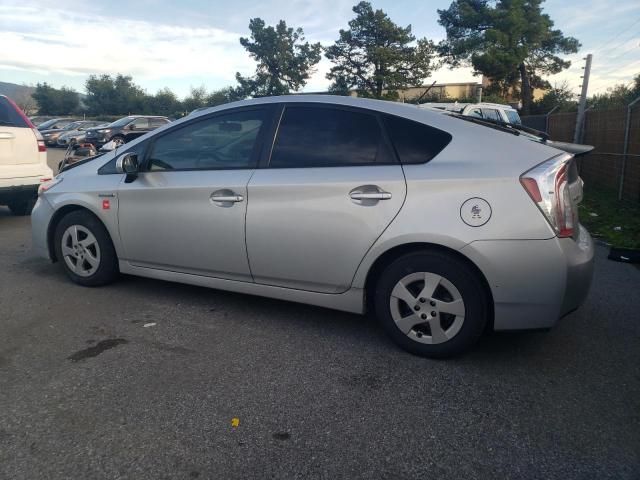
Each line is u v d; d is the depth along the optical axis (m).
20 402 2.80
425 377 3.13
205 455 2.39
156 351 3.43
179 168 4.10
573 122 14.84
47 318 3.96
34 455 2.37
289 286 3.73
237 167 3.85
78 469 2.29
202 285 4.10
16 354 3.36
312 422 2.66
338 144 3.57
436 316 3.27
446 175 3.18
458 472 2.31
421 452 2.44
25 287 4.65
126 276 4.97
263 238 3.69
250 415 2.71
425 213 3.18
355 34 41.12
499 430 2.61
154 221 4.13
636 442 2.52
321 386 3.01
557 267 3.02
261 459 2.37
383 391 2.96
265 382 3.04
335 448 2.46
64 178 4.70
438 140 3.34
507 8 35.69
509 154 3.16
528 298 3.06
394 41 40.84
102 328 3.79
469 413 2.76
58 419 2.65
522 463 2.37
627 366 3.32
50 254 4.81
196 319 3.98
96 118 56.19
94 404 2.79
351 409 2.78
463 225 3.09
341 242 3.43
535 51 37.16
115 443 2.47
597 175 12.82
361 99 3.67
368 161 3.44
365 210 3.33
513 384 3.07
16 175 7.16
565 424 2.67
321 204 3.46
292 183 3.56
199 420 2.66
